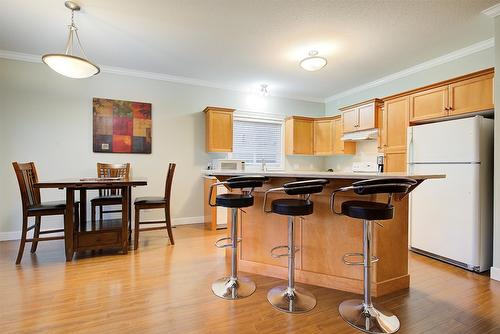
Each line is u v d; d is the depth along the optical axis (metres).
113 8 2.36
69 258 2.62
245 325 1.59
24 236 2.55
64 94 3.62
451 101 2.77
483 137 2.43
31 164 2.87
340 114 5.10
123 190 2.86
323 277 2.12
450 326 1.59
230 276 2.24
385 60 3.47
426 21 2.53
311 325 1.59
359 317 1.65
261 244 2.39
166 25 2.65
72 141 3.67
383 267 2.01
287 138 5.13
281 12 2.41
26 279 2.19
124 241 2.86
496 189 2.28
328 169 5.48
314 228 2.17
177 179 4.30
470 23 2.56
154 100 4.15
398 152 3.34
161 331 1.52
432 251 2.73
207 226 4.16
